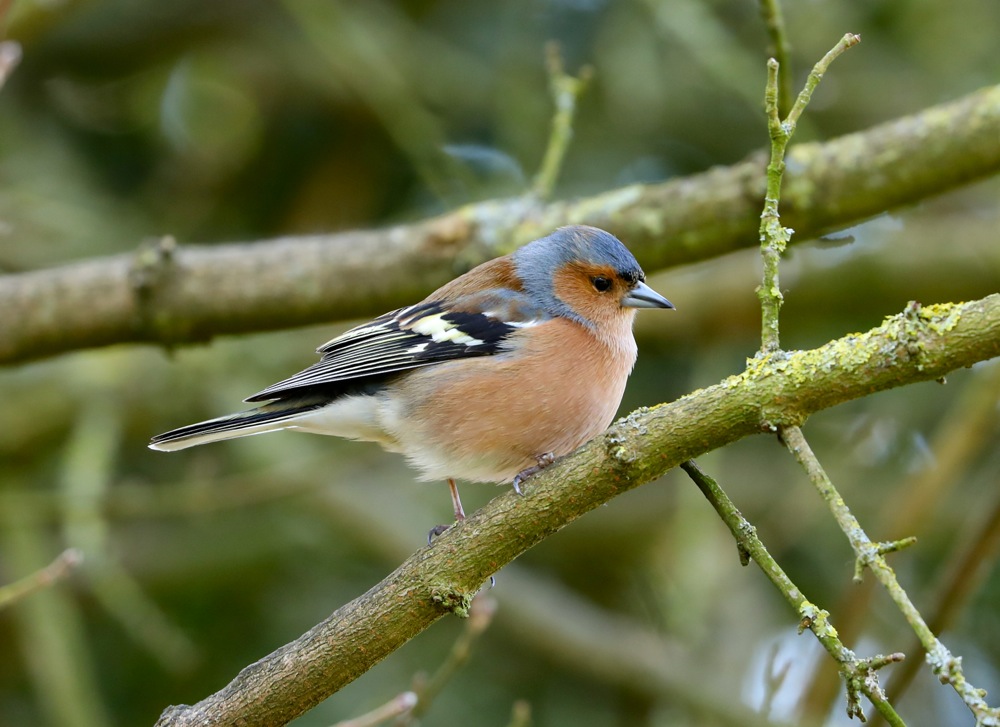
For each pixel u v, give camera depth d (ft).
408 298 31.09
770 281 18.44
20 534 36.76
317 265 31.07
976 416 33.71
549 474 19.24
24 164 43.42
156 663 42.24
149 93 46.11
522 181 42.63
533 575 41.50
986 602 40.27
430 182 39.52
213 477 45.06
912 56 42.86
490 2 44.98
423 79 43.62
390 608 19.42
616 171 43.80
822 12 42.37
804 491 39.45
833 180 28.89
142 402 41.14
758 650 38.88
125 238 43.45
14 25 36.91
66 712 34.71
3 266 41.27
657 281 41.06
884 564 15.90
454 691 41.29
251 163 46.98
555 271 28.04
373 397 26.55
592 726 41.45
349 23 40.60
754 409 17.89
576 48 43.57
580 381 26.58
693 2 37.91
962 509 41.34
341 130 46.75
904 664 27.66
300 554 43.42
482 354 26.43
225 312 31.09
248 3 45.06
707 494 18.58
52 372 41.55
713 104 43.83
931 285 39.70
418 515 42.93
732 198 29.66
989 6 42.06
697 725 36.60
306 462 37.70
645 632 41.42
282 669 19.60
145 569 42.37
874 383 17.39
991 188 43.21
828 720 32.14
